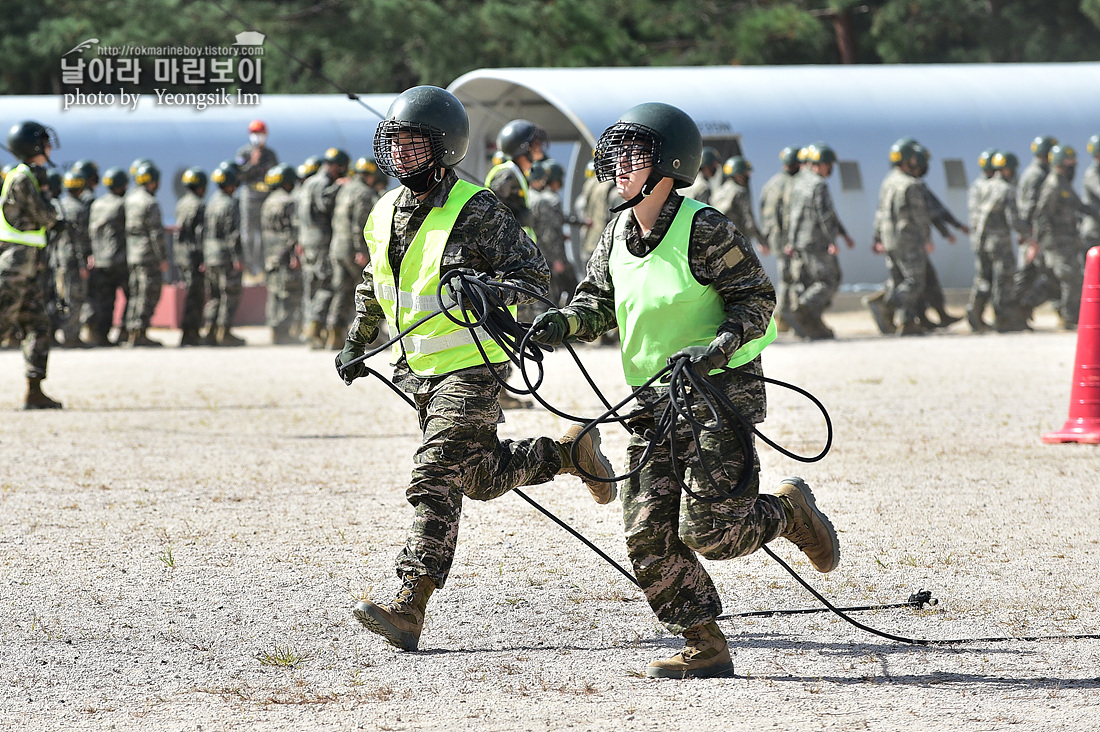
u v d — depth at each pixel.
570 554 14.37
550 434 22.78
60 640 11.20
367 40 75.44
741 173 41.59
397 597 10.72
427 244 10.98
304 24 76.62
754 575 13.41
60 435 23.53
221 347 43.66
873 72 51.03
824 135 48.25
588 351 39.19
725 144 48.97
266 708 9.41
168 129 54.94
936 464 19.67
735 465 9.72
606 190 41.25
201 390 30.97
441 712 9.27
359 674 10.23
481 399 11.04
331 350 41.44
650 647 10.93
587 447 11.99
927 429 23.12
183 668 10.43
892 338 41.91
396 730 8.89
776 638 11.16
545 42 71.44
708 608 10.05
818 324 41.62
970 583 12.88
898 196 42.16
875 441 21.86
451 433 10.95
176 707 9.47
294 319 45.19
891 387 29.03
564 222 38.47
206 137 55.16
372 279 11.61
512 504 17.27
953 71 51.50
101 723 9.12
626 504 10.12
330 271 41.84
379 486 18.61
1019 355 35.66
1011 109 50.09
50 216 26.61
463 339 11.01
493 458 11.26
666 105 9.69
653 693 9.64
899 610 11.97
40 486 18.53
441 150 10.80
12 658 10.70
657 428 9.70
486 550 14.58
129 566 13.84
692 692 9.65
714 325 9.82
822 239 41.28
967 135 49.34
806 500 10.76
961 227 44.12
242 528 15.73
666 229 9.77
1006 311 43.41
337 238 40.47
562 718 9.07
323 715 9.23
